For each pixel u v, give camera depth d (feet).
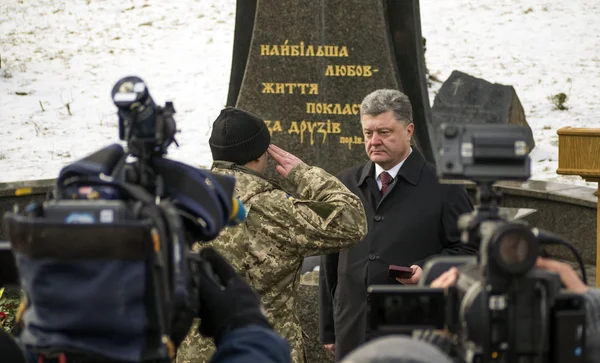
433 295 7.05
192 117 57.16
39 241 6.26
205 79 64.23
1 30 73.97
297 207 13.30
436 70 65.05
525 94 59.72
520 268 6.20
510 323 6.37
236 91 25.63
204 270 7.67
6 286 7.89
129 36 73.05
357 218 13.53
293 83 24.98
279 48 25.00
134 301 6.38
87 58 68.49
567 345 6.40
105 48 70.54
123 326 6.40
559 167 21.34
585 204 26.81
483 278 6.40
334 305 16.83
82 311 6.35
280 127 25.17
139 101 7.52
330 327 17.11
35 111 58.29
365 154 24.70
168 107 7.75
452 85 43.98
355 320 16.16
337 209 13.37
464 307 6.47
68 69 66.18
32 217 6.61
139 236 6.24
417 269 15.02
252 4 25.20
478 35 72.13
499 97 43.21
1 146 51.96
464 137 6.95
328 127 24.84
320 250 13.44
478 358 6.43
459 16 76.28
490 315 6.36
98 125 56.49
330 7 24.54
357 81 24.66
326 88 24.77
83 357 6.56
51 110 58.59
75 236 6.23
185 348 13.55
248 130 13.76
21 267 6.51
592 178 21.30
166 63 67.56
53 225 6.26
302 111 24.98
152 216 6.59
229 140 13.71
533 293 6.38
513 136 6.92
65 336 6.50
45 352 6.66
